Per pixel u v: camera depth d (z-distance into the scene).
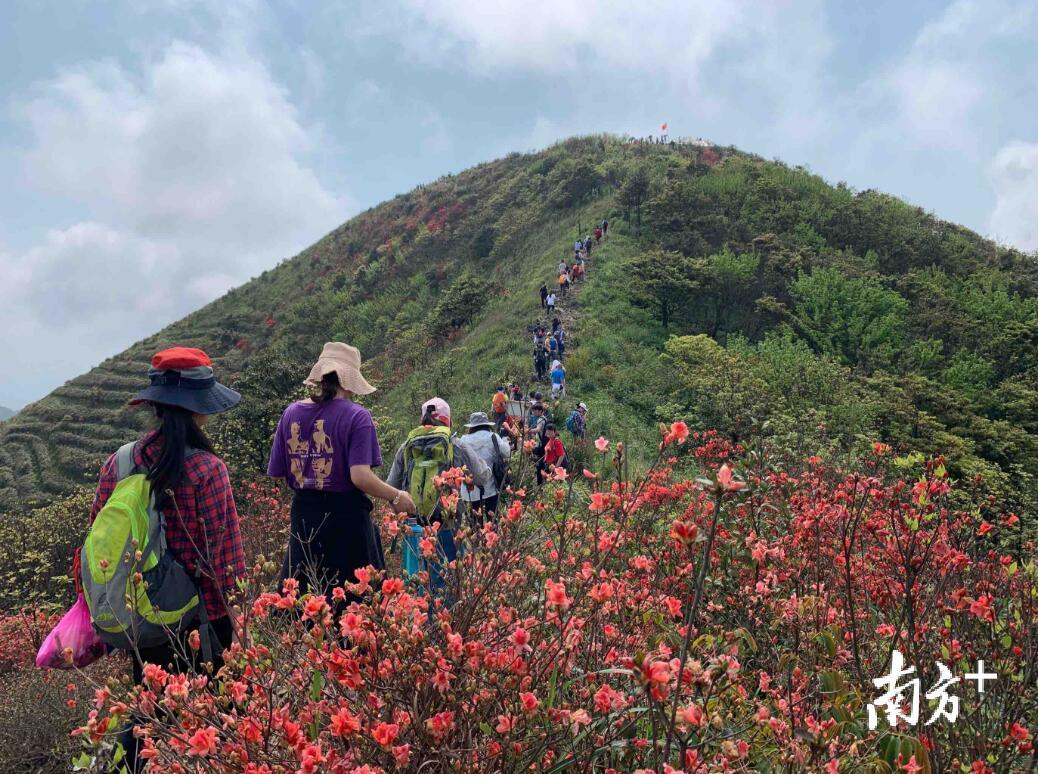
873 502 2.76
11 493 43.59
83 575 1.99
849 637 2.37
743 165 47.41
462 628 1.62
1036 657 1.93
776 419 12.39
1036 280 41.47
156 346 63.12
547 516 2.31
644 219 39.41
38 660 2.05
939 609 2.29
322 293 61.50
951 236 45.19
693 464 5.74
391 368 31.92
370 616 1.40
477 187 66.38
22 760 3.41
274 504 9.12
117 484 2.10
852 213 42.62
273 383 14.87
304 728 1.37
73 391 57.12
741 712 1.62
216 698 1.46
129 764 1.96
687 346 22.16
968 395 25.27
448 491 2.44
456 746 1.39
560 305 27.36
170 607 2.05
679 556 2.57
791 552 2.84
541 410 7.39
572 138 67.56
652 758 1.46
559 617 1.50
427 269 56.41
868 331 28.69
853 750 1.55
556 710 1.36
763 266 32.81
